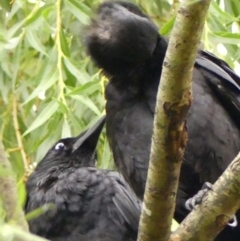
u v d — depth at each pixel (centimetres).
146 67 684
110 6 723
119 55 686
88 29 717
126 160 691
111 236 849
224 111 677
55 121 905
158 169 531
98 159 990
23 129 1012
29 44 920
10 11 995
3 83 965
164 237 551
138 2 1013
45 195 865
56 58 923
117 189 858
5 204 589
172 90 509
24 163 936
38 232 862
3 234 437
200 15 486
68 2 916
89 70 1000
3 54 916
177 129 520
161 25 1020
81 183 863
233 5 1004
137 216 852
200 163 659
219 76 683
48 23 928
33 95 884
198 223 559
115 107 694
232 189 548
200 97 662
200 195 575
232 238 684
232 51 941
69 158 908
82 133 922
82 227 852
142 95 682
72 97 902
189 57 500
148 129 673
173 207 544
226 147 658
